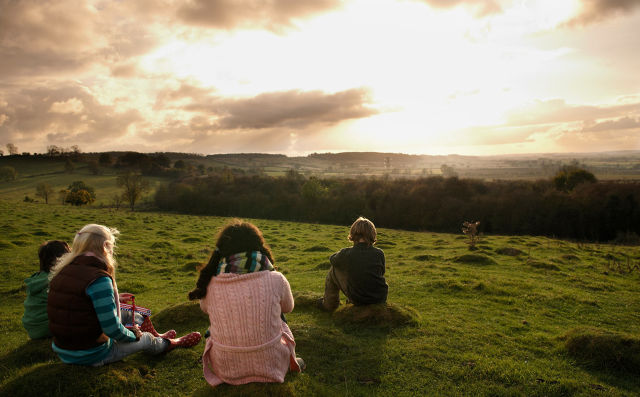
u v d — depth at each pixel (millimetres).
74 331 3666
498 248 18750
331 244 24484
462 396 4059
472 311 7781
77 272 3637
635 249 21000
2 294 10461
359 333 5750
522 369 4707
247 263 3324
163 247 20594
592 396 4121
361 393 4031
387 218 54000
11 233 21156
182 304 6777
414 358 4953
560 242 24672
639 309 8406
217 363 3465
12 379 3893
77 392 3646
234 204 63281
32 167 130250
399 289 9883
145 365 4422
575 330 5793
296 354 4852
